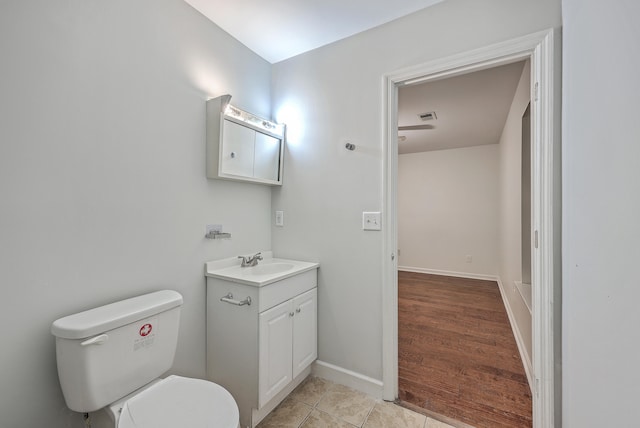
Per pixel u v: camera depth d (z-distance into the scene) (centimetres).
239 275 160
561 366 125
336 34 183
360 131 180
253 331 149
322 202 194
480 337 251
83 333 101
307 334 184
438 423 151
